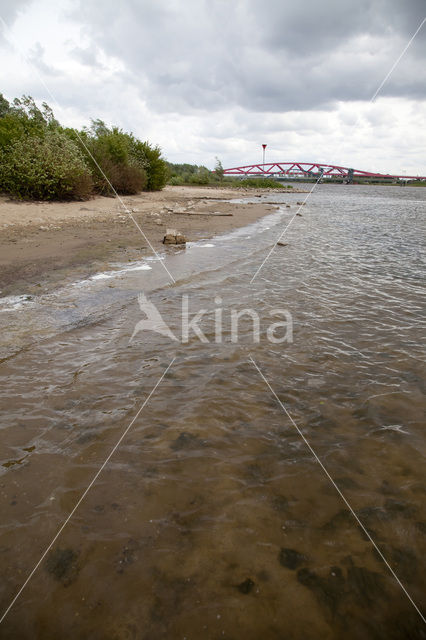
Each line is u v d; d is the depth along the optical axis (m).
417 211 20.86
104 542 1.67
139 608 1.41
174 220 12.02
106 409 2.63
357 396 2.85
